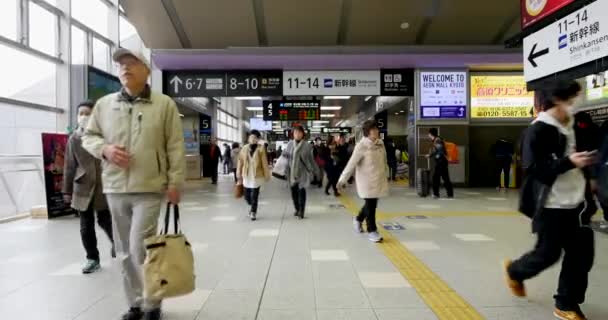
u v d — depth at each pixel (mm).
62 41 9164
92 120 2799
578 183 2801
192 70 12086
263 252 4828
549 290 3434
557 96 2773
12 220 7363
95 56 10797
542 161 2721
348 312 3008
